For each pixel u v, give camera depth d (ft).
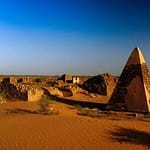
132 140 42.27
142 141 42.01
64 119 55.11
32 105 76.74
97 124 50.57
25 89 89.76
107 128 48.08
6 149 37.42
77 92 125.29
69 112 73.67
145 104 78.64
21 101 85.92
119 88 84.38
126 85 83.15
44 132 45.14
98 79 136.67
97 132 45.57
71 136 43.32
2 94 88.07
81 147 38.60
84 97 119.24
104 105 97.25
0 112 67.05
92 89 134.72
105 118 65.00
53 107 76.54
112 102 84.53
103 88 131.64
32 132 45.06
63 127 48.21
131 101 81.00
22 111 68.28
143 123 54.75
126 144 40.19
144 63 84.17
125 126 50.37
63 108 79.56
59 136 43.21
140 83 81.25
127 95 82.12
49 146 38.81
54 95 106.42
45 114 64.75
